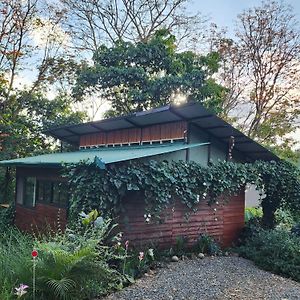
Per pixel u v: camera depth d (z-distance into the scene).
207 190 8.14
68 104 16.67
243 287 5.64
